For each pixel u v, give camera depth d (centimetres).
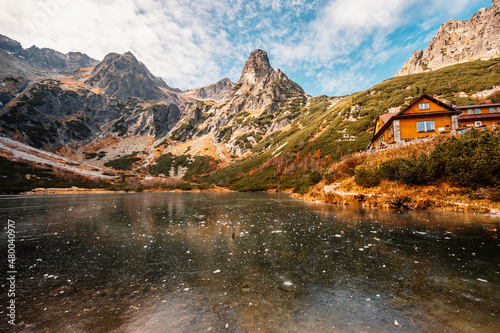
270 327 473
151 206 3131
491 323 467
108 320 511
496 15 14450
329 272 765
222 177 11044
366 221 1556
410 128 2942
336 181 3123
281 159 8981
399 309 534
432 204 1858
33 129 15400
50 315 534
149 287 684
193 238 1296
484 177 1677
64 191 7169
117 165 14788
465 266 766
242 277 743
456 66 10600
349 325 475
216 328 472
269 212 2303
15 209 2792
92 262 916
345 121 9700
